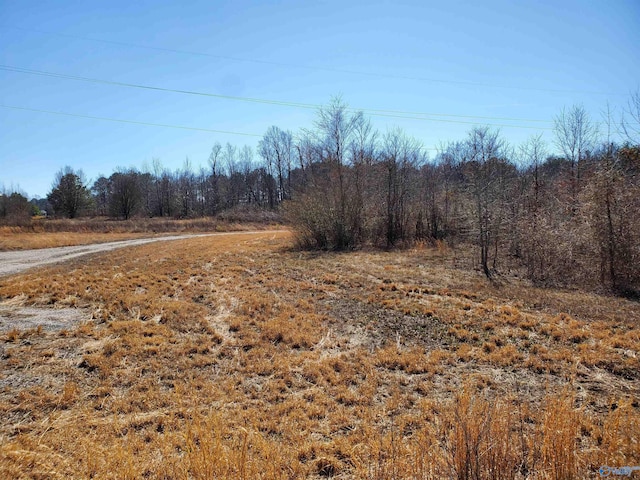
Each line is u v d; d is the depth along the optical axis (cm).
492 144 2403
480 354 606
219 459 284
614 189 1091
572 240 1180
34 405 418
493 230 1445
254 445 343
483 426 279
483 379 523
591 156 1872
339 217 2086
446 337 692
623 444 294
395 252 1862
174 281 1091
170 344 620
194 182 5916
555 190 1850
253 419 405
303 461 339
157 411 421
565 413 310
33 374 491
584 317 777
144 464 311
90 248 1919
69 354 556
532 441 288
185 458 298
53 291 895
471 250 1747
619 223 1078
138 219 4156
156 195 5741
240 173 6031
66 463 310
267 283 1108
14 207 3597
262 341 657
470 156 1955
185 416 409
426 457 281
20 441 342
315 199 2108
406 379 528
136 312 766
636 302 892
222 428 369
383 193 2283
